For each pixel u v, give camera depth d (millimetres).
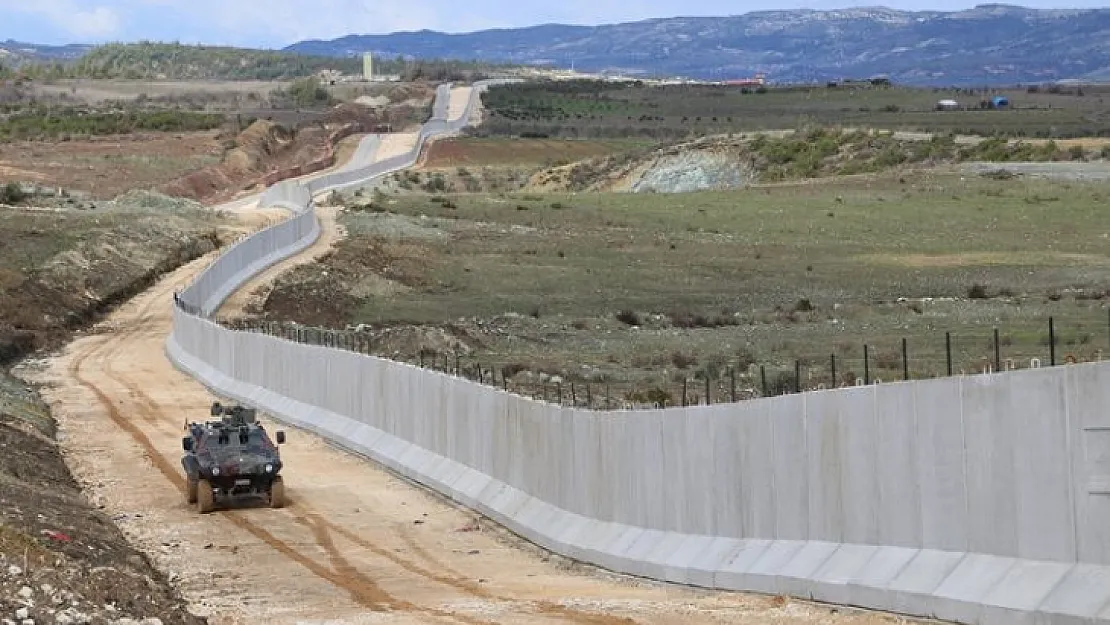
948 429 25047
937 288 113750
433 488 48625
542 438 40750
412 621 28906
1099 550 22266
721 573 30922
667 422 34188
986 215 159750
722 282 123500
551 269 132625
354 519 44812
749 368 73812
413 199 193375
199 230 155625
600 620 27625
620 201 189250
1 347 95562
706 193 195875
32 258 122312
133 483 52281
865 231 153875
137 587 31359
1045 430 23125
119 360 96062
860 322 95312
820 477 28531
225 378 79562
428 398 50594
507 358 83250
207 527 43875
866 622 25250
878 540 26828
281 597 33469
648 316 104688
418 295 122625
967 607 23844
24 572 28734
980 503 24375
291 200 193375
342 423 60031
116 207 159625
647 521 35125
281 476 50500
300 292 118062
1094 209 159500
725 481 31875
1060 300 101625
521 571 36625
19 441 54656
